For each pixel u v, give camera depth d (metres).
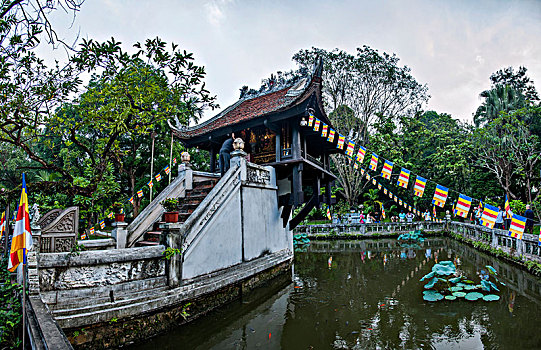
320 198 12.52
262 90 14.02
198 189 9.39
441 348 5.44
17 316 4.23
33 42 5.12
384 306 7.61
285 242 11.71
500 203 23.81
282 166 10.76
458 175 27.48
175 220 6.54
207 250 7.23
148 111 6.97
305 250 17.56
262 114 10.09
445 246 18.00
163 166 23.83
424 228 23.34
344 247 18.50
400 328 6.30
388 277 10.55
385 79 26.09
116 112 7.01
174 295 6.02
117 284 5.49
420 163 29.47
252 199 9.47
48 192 7.74
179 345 5.70
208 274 7.18
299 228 22.83
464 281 9.14
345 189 27.30
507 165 22.11
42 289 4.84
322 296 8.52
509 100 24.98
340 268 12.25
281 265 10.84
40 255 4.91
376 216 28.02
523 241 10.91
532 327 6.23
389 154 27.05
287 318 6.96
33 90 6.18
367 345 5.60
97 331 4.98
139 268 5.82
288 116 9.85
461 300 7.97
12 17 5.15
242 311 7.45
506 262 12.22
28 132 7.00
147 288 5.84
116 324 5.18
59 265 4.96
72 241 6.95
